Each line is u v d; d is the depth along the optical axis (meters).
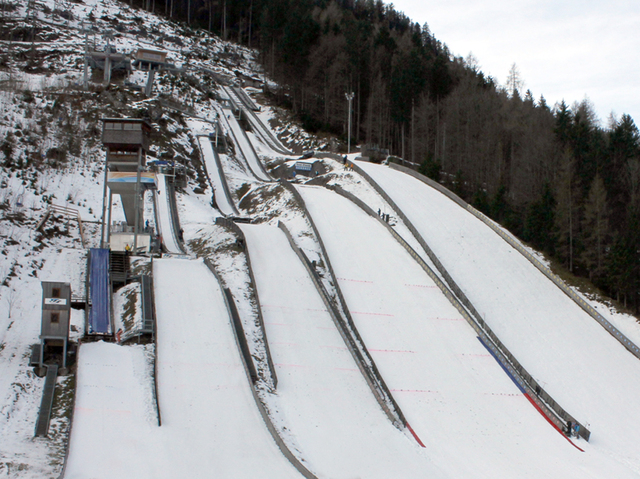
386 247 52.47
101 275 41.12
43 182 56.22
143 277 40.84
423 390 35.22
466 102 93.25
